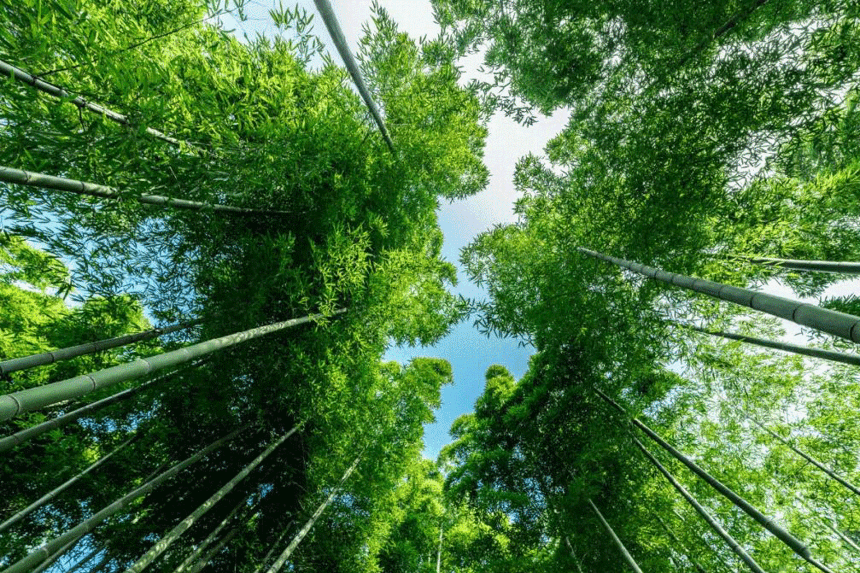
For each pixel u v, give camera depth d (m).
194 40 3.19
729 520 4.58
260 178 2.88
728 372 4.41
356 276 4.06
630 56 3.53
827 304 3.87
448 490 6.90
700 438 5.22
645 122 3.52
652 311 3.70
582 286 4.24
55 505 3.90
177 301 4.18
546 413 5.74
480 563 5.21
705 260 3.48
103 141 1.90
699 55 3.18
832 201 3.58
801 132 2.91
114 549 4.03
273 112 3.43
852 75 2.59
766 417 4.64
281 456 4.72
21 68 1.78
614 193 3.96
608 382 4.49
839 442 4.53
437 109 4.60
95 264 3.49
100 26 2.05
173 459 4.52
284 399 4.16
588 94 4.17
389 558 7.32
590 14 3.28
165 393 4.22
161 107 2.00
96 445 4.44
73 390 1.54
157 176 2.27
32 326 4.44
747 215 3.51
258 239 4.09
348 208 4.09
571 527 4.59
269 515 4.84
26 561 2.46
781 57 2.74
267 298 3.97
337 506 5.02
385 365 6.77
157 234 3.68
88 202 2.88
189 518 3.16
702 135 3.14
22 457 3.83
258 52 3.54
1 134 1.82
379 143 4.60
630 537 4.45
